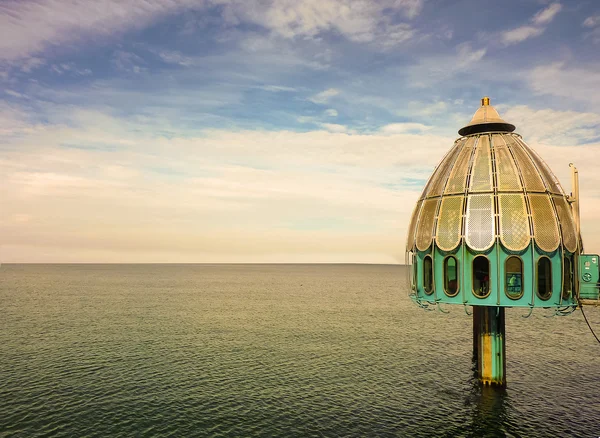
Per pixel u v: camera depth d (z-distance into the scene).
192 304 87.38
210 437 24.97
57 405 29.33
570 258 26.31
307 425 26.70
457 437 25.16
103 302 89.12
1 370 37.09
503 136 28.50
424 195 29.91
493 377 31.19
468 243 25.73
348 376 36.50
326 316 71.31
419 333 56.09
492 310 30.92
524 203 25.59
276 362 40.78
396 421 27.31
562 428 26.28
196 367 38.75
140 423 26.72
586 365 40.03
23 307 79.06
